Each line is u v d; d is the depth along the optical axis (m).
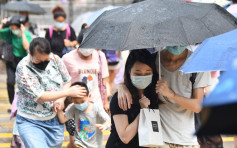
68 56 11.99
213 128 3.24
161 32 6.82
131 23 6.98
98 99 11.96
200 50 6.32
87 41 7.32
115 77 20.47
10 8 23.30
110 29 7.14
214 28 7.03
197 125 8.02
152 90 7.89
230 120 3.18
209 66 6.07
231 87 3.26
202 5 7.48
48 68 9.23
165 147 7.91
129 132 7.62
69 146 12.28
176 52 7.48
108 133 15.30
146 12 7.16
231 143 14.02
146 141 7.44
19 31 17.16
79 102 9.90
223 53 6.05
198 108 7.62
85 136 10.27
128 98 7.68
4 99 20.94
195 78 7.75
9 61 17.36
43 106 9.34
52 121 9.55
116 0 37.56
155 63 7.99
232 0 12.83
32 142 9.09
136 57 7.68
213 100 3.21
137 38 6.79
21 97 9.38
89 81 11.87
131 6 7.48
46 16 36.00
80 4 36.88
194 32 6.86
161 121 7.93
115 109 7.82
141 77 7.63
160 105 7.96
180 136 7.84
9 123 16.59
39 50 8.75
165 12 7.14
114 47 6.83
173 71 7.85
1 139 14.74
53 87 9.29
